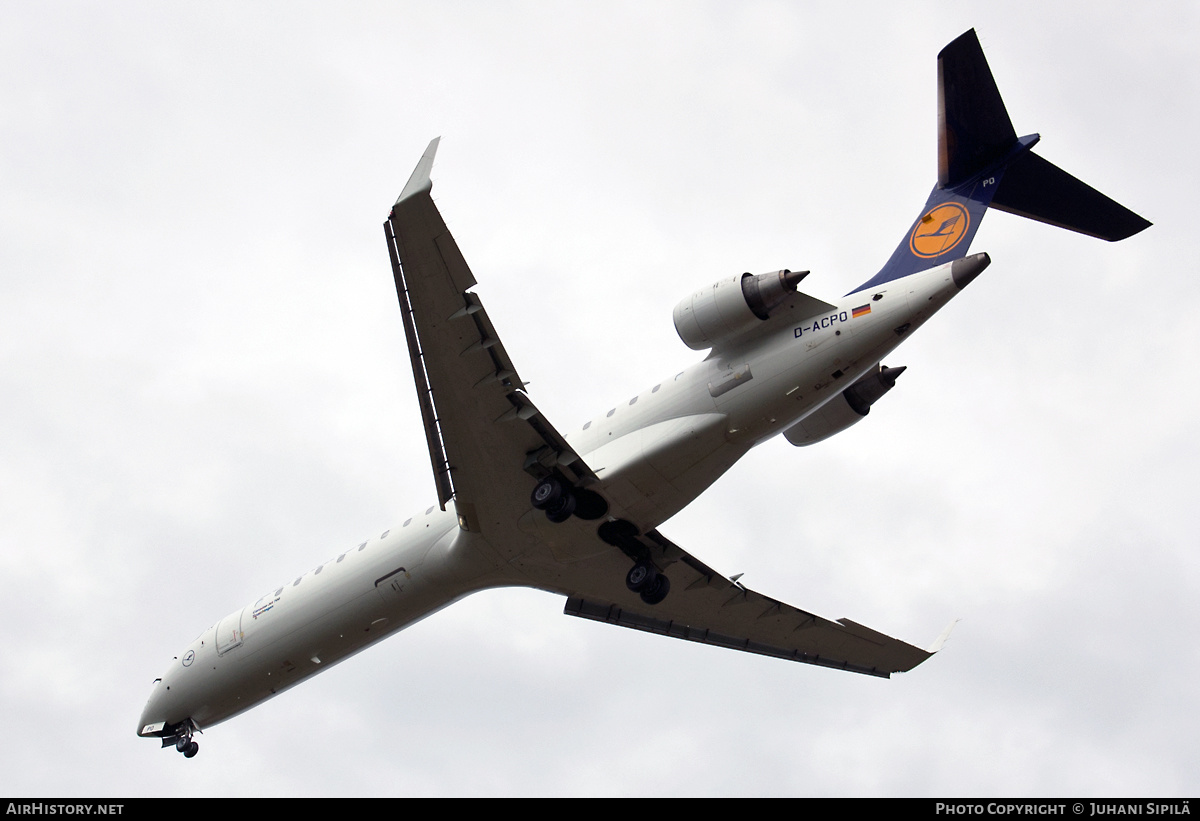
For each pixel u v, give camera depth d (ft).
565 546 173.17
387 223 136.36
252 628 198.39
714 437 158.61
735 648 215.31
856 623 206.80
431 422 156.87
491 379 148.56
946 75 166.20
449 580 184.03
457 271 138.21
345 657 198.49
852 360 152.56
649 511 166.81
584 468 159.33
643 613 208.03
